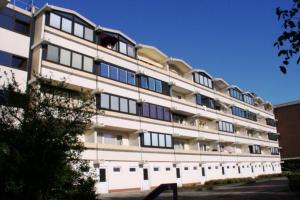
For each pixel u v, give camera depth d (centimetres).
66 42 3017
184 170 4172
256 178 5450
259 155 6531
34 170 1284
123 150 3300
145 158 3566
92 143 2984
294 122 7744
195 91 4784
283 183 3419
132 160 3391
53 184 1307
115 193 2997
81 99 1639
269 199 1859
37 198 1279
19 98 1477
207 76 5322
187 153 4306
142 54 4184
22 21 2838
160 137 3872
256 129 6712
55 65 2862
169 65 4606
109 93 3306
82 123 1494
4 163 1259
